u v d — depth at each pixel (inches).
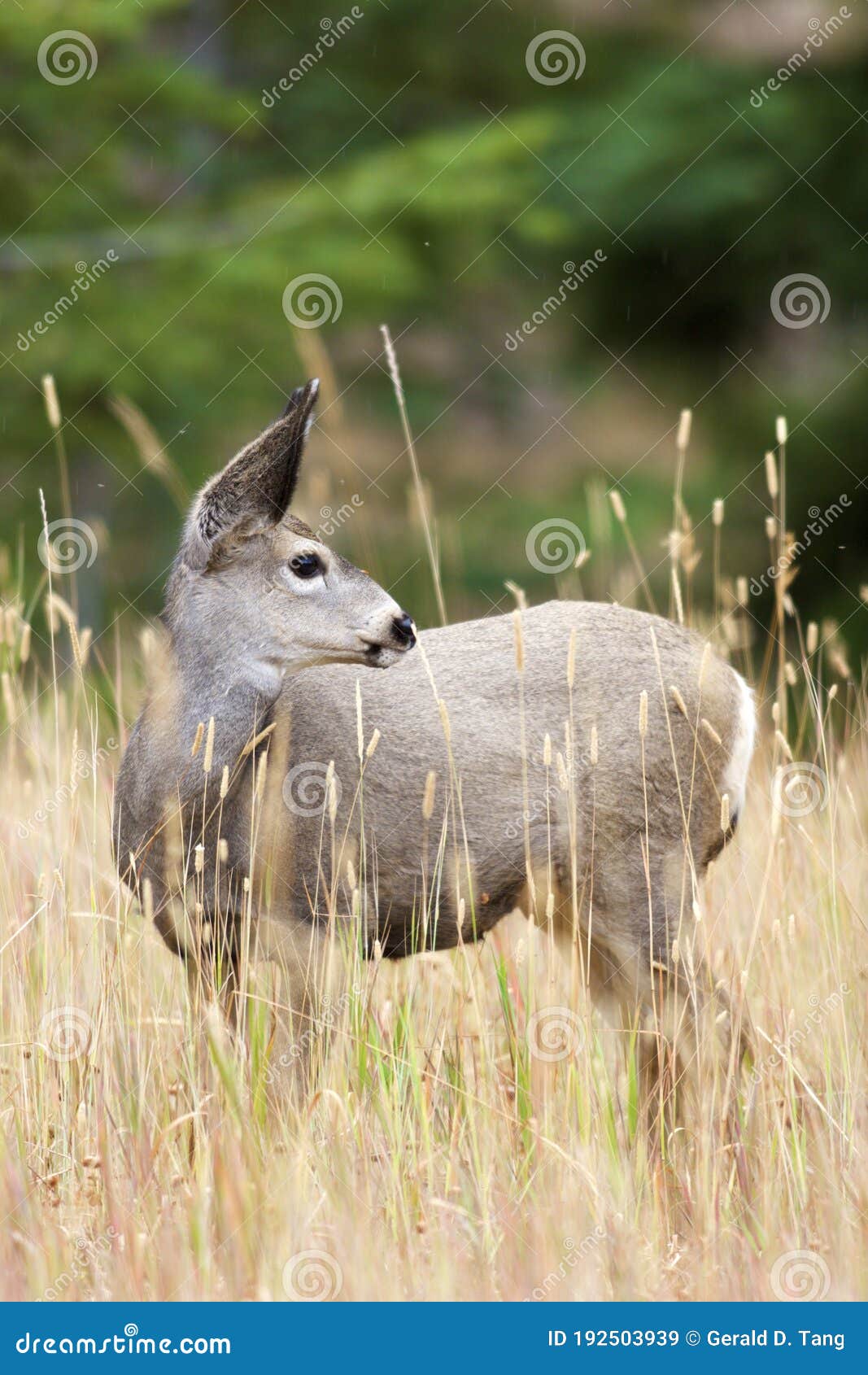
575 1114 387.2
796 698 540.1
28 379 984.9
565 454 1216.8
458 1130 383.9
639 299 1182.3
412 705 426.0
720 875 486.9
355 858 420.8
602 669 429.7
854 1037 415.5
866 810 507.8
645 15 1247.5
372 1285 333.7
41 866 448.5
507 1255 352.2
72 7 1014.4
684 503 1128.2
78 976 428.5
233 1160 355.3
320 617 404.8
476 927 435.2
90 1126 385.7
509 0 1241.4
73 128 1058.1
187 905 407.2
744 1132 387.2
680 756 430.0
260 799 410.3
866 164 1119.6
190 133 1138.7
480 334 1253.7
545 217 1052.5
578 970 431.5
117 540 1116.5
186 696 407.2
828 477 1092.5
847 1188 368.2
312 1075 399.5
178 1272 339.6
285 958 417.1
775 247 1132.5
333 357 1241.4
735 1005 416.2
